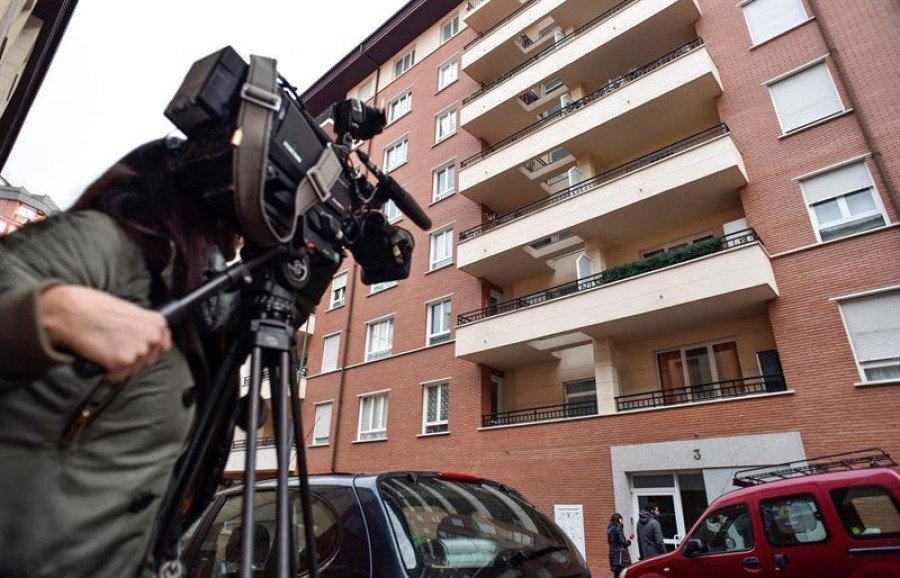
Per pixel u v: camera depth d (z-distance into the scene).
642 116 13.76
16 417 0.71
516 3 19.31
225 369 1.05
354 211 1.59
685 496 10.39
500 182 16.94
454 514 2.71
